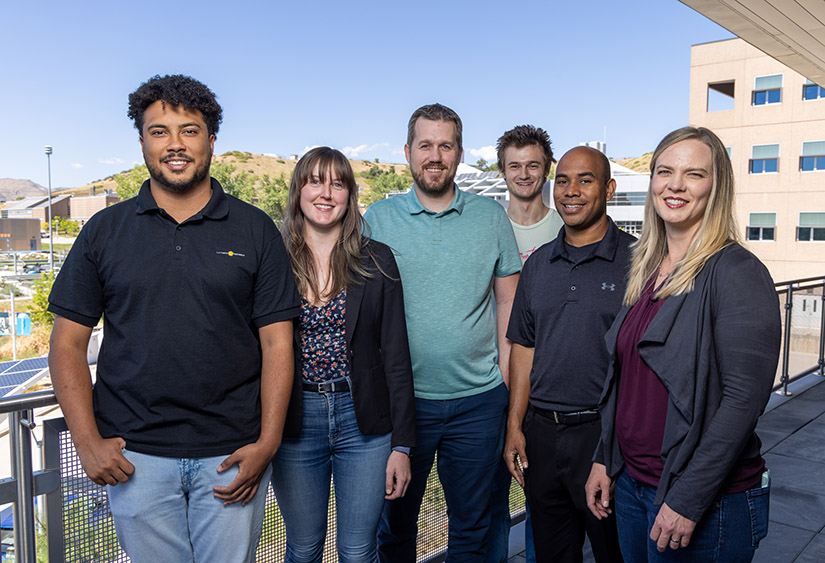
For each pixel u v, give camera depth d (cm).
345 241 168
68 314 134
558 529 194
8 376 2147
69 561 154
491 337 207
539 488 191
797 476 329
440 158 194
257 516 149
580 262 182
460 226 203
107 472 132
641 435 138
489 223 208
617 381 150
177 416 137
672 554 133
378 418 170
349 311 167
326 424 167
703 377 125
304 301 168
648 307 141
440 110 198
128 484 136
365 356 169
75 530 154
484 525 211
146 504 136
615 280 177
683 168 133
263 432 144
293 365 151
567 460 183
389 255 177
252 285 145
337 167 164
